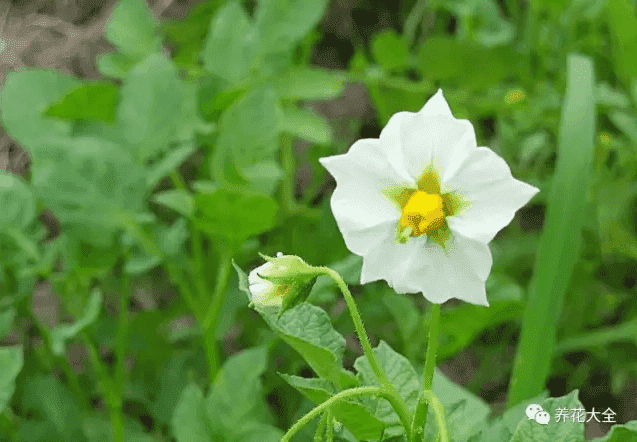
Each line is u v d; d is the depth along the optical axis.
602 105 0.51
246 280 0.27
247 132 0.37
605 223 0.50
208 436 0.33
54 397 0.38
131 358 0.50
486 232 0.25
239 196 0.35
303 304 0.29
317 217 0.49
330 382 0.28
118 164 0.37
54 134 0.40
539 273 0.36
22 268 0.38
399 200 0.26
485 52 0.49
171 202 0.36
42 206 0.41
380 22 0.69
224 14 0.43
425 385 0.27
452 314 0.37
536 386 0.35
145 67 0.39
